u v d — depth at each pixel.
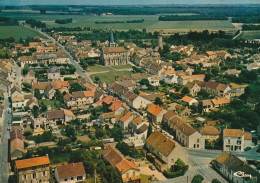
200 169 169.12
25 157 169.50
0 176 157.75
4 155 178.00
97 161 168.62
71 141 195.00
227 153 170.12
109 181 151.50
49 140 193.38
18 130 198.50
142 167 170.62
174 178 159.88
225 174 162.25
